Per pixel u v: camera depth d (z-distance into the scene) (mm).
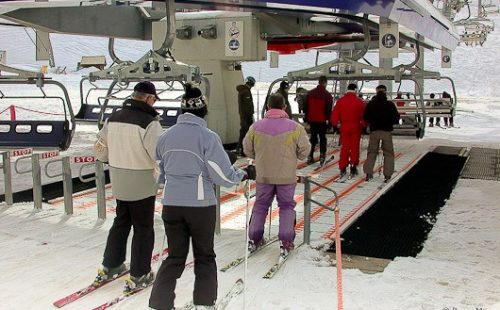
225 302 3809
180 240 3551
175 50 11430
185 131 3535
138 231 4074
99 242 5355
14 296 4039
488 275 4441
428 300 3896
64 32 9578
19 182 8469
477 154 11398
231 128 11875
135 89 4035
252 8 8664
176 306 3867
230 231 5824
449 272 4461
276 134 4809
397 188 7992
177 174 3498
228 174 3529
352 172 8836
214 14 11000
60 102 24891
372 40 14227
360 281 4266
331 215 6477
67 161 6328
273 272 4453
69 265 4699
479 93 43844
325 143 9820
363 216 6414
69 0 6875
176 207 3480
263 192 4945
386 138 8344
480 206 6816
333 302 3875
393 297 3959
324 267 4617
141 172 3975
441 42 13266
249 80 10664
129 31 10969
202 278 3531
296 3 6879
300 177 5082
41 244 5281
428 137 15547
